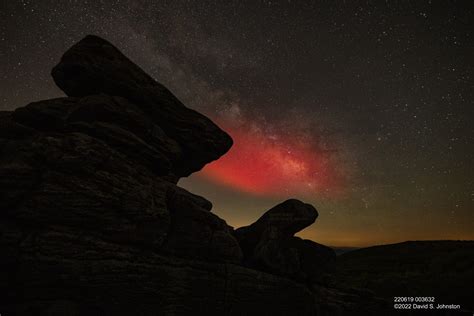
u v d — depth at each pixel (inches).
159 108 823.1
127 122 713.6
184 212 748.6
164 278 651.5
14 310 495.5
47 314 508.7
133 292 601.3
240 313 767.1
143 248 650.8
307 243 1112.2
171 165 801.6
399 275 2182.6
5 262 501.4
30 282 512.4
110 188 604.7
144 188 666.2
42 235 534.0
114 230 604.4
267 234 968.3
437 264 2240.4
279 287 878.4
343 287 1107.3
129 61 784.3
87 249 565.9
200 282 708.7
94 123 653.9
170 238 709.3
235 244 831.7
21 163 547.8
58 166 562.9
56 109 685.3
